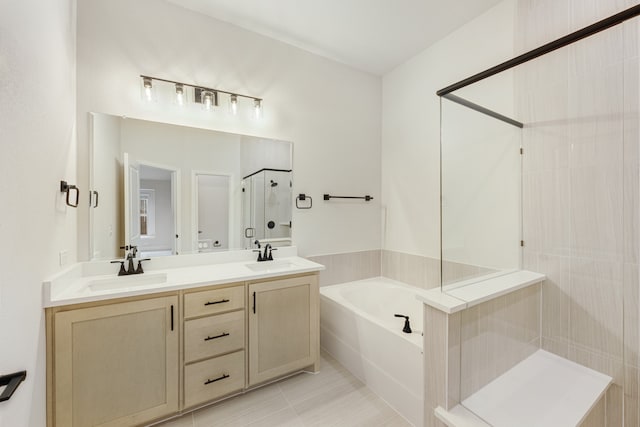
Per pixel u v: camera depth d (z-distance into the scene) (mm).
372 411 1700
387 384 1773
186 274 1826
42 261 1189
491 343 1467
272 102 2438
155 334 1506
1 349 857
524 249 1832
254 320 1823
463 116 1812
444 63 2416
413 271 2727
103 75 1790
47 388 1249
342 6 2043
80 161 1713
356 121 2934
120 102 1848
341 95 2830
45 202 1214
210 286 1675
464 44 2250
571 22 1642
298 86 2572
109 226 1813
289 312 1969
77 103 1703
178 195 2062
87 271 1729
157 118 1979
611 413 1464
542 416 1235
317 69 2680
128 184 1881
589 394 1362
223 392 1711
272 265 2289
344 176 2861
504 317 1527
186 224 2096
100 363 1366
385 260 3047
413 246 2734
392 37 2414
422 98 2631
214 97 2152
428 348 1400
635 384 1398
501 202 1866
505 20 1973
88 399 1338
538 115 1759
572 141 1612
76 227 1685
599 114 1509
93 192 1754
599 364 1517
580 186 1582
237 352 1761
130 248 1888
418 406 1555
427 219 2596
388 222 3014
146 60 1928
